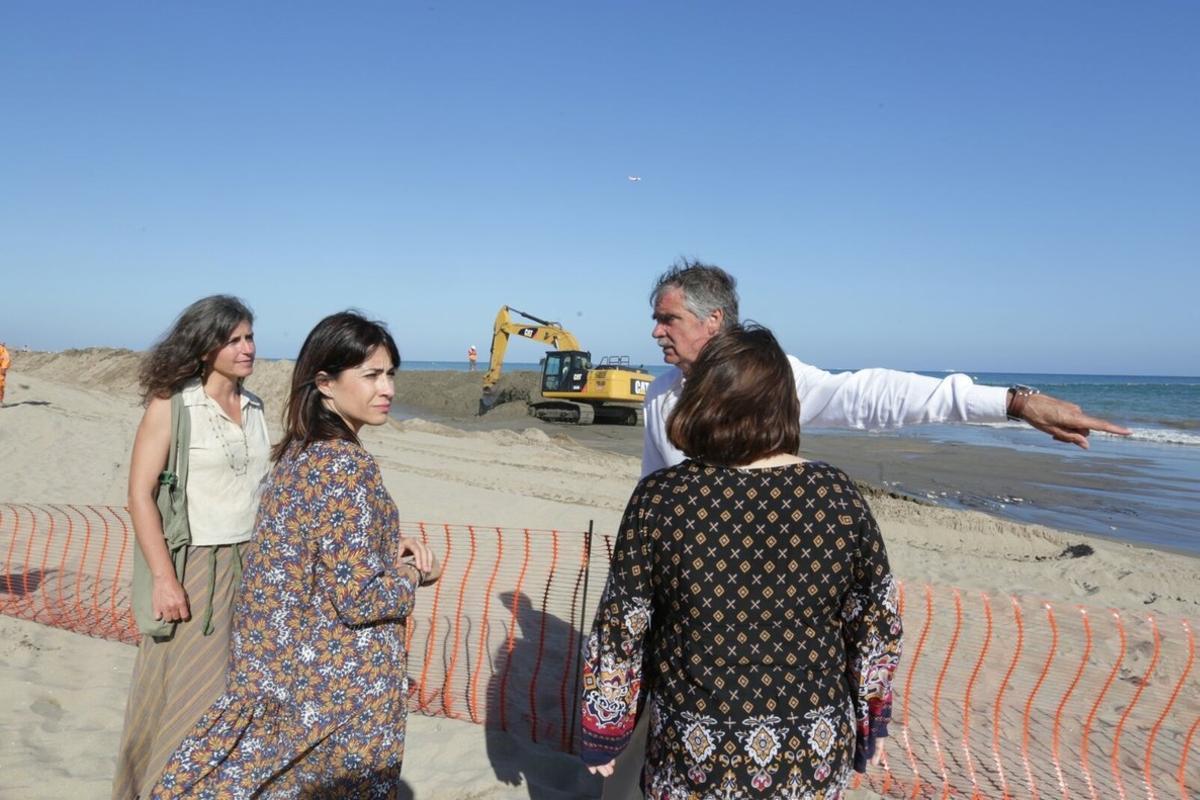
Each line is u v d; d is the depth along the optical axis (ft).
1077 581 27.14
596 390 96.78
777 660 6.31
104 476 37.81
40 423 49.37
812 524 6.28
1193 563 30.86
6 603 18.12
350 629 7.70
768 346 6.68
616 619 6.66
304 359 7.86
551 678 15.80
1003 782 12.71
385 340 7.90
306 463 7.55
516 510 34.22
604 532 30.78
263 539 7.67
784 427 6.55
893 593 6.59
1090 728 15.21
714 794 6.32
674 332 9.50
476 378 145.59
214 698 8.80
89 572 21.01
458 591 21.42
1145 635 20.84
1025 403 7.86
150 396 9.23
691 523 6.36
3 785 10.92
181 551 9.11
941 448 78.23
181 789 7.48
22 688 13.71
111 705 13.61
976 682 17.43
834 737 6.45
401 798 11.18
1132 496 51.24
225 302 9.32
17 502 31.40
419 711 14.03
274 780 7.66
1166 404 179.01
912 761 13.37
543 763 12.16
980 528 35.96
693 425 6.51
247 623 7.75
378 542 7.63
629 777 8.07
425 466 47.50
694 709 6.40
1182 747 14.48
